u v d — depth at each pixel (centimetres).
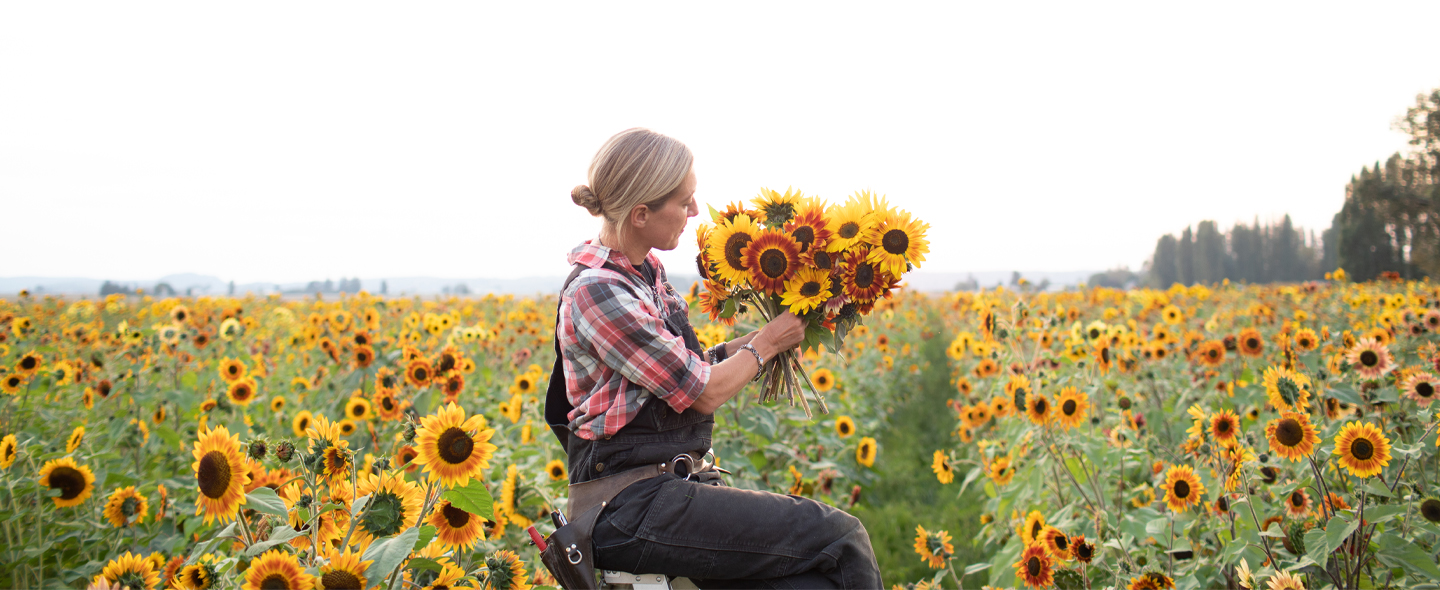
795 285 197
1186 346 593
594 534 183
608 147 187
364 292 1231
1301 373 365
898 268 194
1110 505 353
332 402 555
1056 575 289
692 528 179
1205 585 283
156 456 455
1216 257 6900
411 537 178
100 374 548
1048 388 429
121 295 1297
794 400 216
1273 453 295
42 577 289
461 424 194
